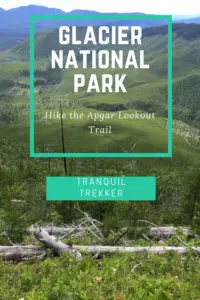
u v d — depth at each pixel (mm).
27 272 7539
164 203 20094
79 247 10102
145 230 11500
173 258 9250
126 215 11531
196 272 8172
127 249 10172
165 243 11617
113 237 11391
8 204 14305
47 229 11867
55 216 13945
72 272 7055
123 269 7664
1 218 11430
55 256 9656
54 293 5660
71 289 5734
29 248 9828
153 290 5707
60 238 11297
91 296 5559
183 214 17188
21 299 6062
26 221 12398
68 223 14070
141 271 8125
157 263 8547
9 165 41500
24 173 28250
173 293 5785
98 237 11312
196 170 17953
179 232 12789
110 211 13617
